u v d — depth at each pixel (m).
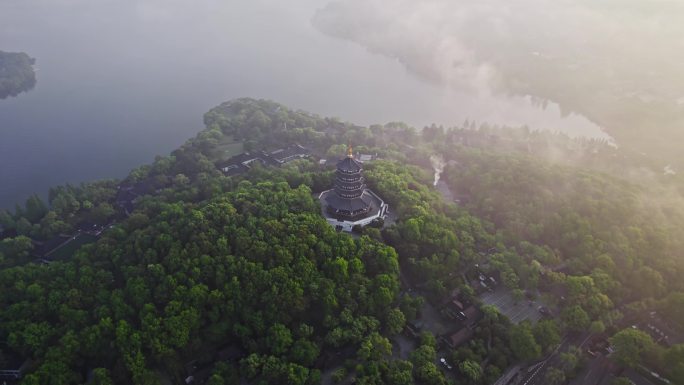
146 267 196.00
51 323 184.25
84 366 173.12
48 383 159.00
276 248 194.75
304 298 186.00
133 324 181.00
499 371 175.50
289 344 174.75
